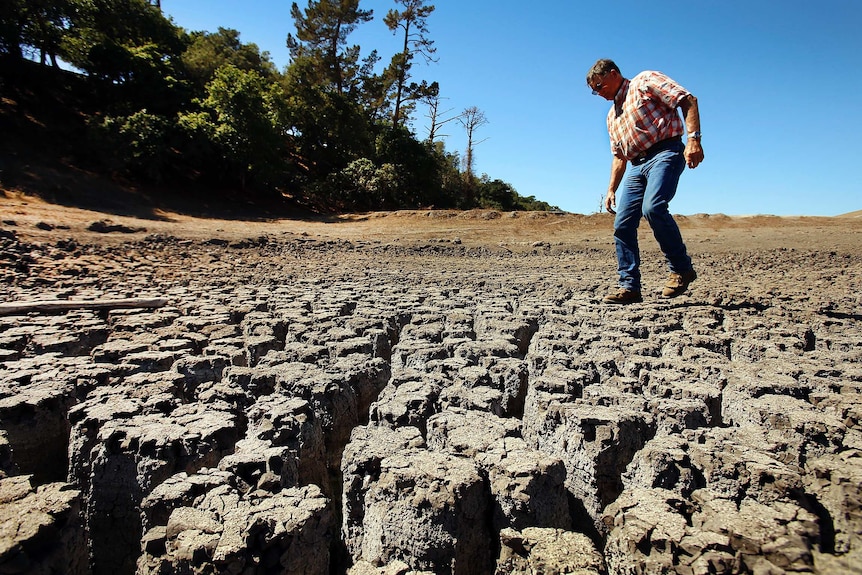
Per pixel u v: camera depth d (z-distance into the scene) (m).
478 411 4.79
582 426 4.30
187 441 4.30
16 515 3.20
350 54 48.47
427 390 5.33
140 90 32.94
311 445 4.80
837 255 17.73
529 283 12.45
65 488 3.57
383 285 12.50
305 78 43.94
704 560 2.77
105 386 5.65
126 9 36.59
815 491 3.41
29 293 10.65
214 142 32.47
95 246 16.67
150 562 3.21
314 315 8.80
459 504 3.51
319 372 5.85
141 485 4.17
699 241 23.77
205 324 8.32
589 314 8.69
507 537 3.18
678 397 5.05
